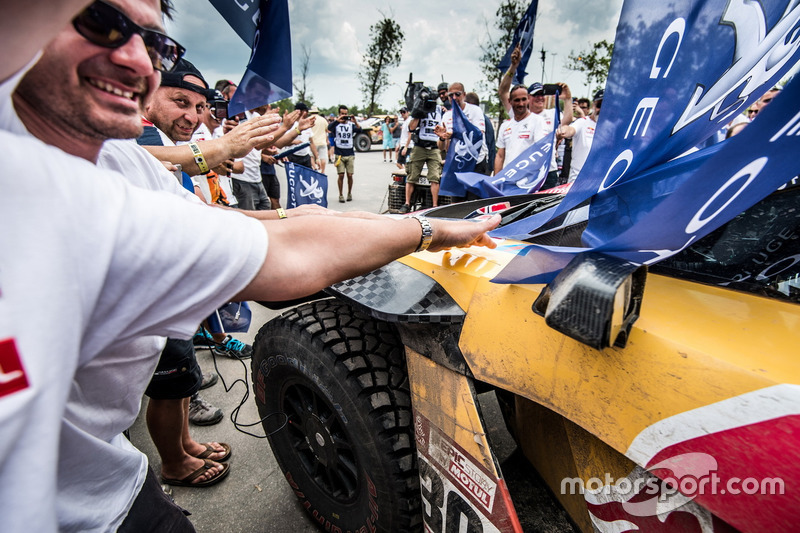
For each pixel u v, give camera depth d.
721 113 0.91
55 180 0.44
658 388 0.79
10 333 0.40
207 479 1.98
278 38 1.62
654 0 0.71
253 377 1.85
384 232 0.82
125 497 0.85
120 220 0.49
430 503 1.29
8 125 0.48
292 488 1.84
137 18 0.63
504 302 1.07
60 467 0.69
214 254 0.56
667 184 0.95
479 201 2.18
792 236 1.00
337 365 1.39
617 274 0.70
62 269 0.43
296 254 0.70
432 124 5.99
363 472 1.41
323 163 8.65
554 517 1.44
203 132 3.64
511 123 4.79
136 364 0.81
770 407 0.67
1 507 0.43
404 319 1.18
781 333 0.78
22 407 0.41
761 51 0.80
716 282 1.00
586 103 7.29
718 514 0.74
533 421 1.42
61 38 0.56
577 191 0.90
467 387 1.15
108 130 0.65
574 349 0.91
